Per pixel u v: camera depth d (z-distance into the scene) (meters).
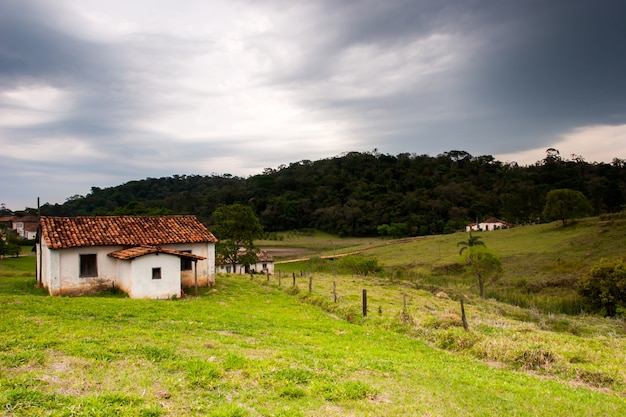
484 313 32.03
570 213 83.25
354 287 41.97
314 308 27.14
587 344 19.98
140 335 14.74
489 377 13.23
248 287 35.81
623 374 14.13
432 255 81.56
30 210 146.00
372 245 102.00
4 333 13.83
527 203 113.31
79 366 10.69
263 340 15.89
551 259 66.81
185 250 33.38
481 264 54.75
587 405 10.88
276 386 10.15
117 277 30.42
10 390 8.61
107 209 144.75
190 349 13.25
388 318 22.77
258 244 113.81
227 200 152.75
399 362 14.07
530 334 21.09
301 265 84.19
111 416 7.84
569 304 47.12
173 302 24.00
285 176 183.50
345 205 139.12
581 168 176.62
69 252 29.16
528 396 11.23
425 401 10.22
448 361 15.42
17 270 55.53
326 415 8.83
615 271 43.72
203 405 8.76
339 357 13.91
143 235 32.19
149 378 10.12
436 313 27.06
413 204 132.25
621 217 78.19
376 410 9.28
